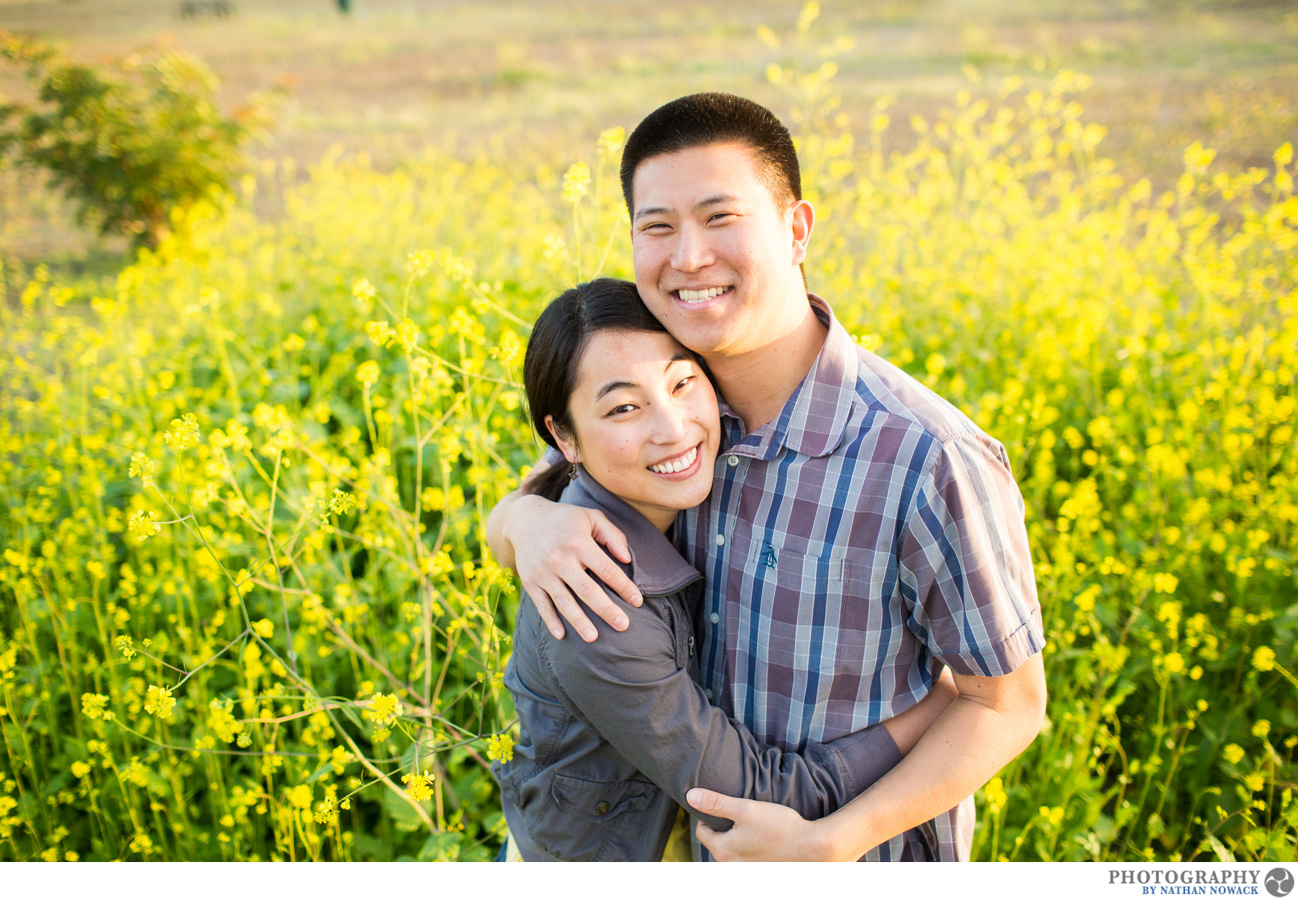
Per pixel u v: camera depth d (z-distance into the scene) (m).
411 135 13.44
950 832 1.70
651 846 1.73
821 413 1.56
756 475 1.63
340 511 2.31
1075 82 5.51
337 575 2.97
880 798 1.55
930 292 4.84
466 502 3.40
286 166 11.85
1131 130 10.04
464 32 21.92
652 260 1.51
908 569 1.53
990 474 1.52
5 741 2.83
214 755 2.63
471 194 7.63
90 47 19.80
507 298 4.67
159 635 2.80
